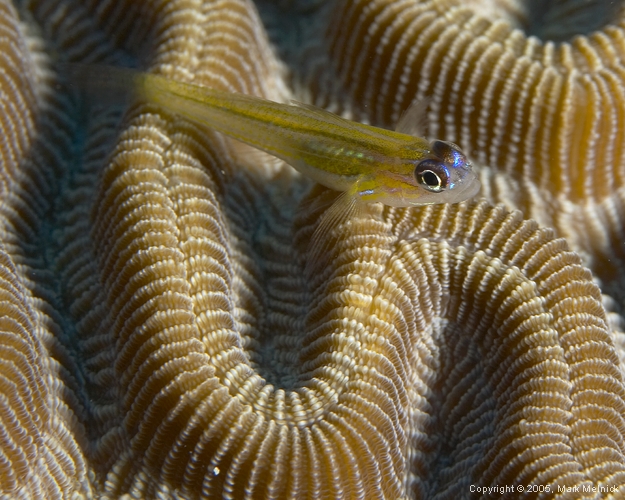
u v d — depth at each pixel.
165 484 0.08
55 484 0.08
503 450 0.08
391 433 0.08
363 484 0.08
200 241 0.08
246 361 0.08
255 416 0.08
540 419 0.08
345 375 0.08
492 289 0.08
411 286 0.08
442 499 0.08
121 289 0.08
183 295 0.08
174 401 0.08
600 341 0.08
